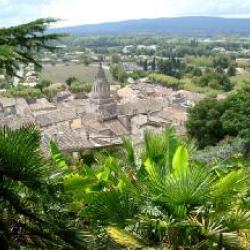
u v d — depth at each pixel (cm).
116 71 15700
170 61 16588
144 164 843
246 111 3500
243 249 689
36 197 582
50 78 15888
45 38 605
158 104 7931
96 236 738
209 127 3950
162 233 736
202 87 11975
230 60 18000
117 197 764
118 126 6706
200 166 820
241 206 764
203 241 709
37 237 591
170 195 724
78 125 6569
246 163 1188
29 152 562
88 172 883
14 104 9169
